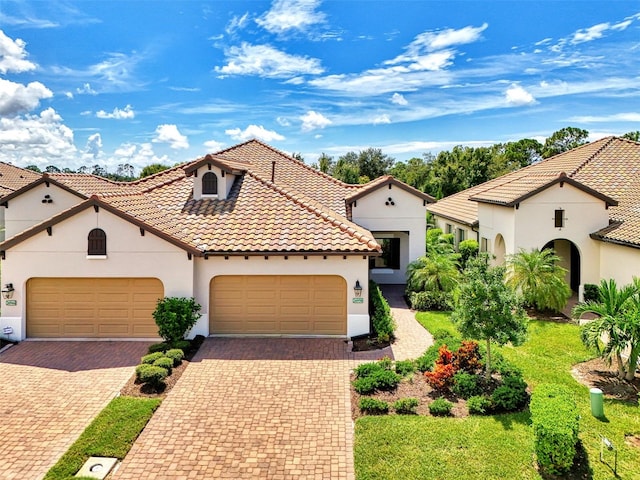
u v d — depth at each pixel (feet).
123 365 52.95
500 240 88.48
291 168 100.73
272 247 60.85
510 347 57.88
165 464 34.78
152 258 60.75
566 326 66.44
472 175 188.55
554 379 47.78
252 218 67.41
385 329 60.39
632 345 46.52
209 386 47.39
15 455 35.99
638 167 91.15
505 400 41.14
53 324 62.03
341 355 56.03
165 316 56.39
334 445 37.17
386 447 35.65
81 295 61.93
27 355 56.13
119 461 35.14
